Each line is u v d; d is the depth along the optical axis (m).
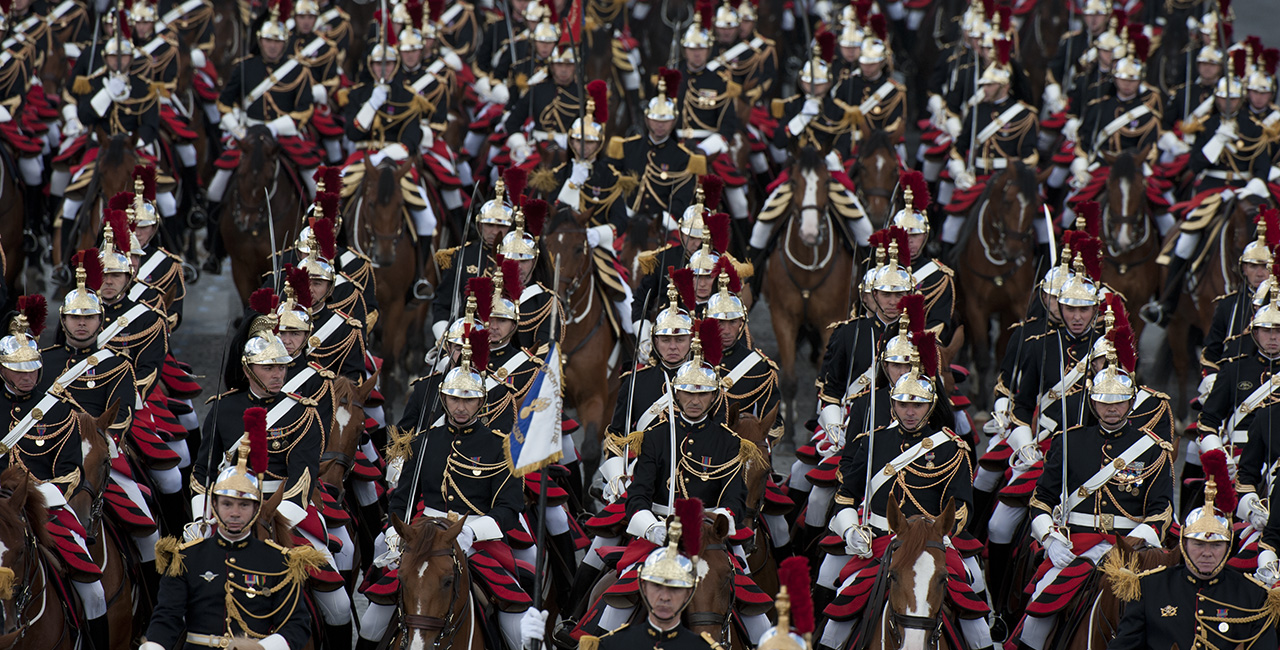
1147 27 55.91
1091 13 54.12
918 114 64.75
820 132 44.41
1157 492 23.91
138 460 26.91
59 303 42.88
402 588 20.75
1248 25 79.69
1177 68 53.34
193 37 55.22
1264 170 41.59
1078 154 45.41
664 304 31.89
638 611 21.36
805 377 43.66
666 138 37.31
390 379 38.25
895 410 23.81
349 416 25.92
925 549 20.92
